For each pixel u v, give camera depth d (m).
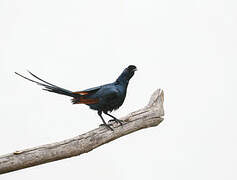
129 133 11.11
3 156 8.98
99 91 10.93
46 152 9.38
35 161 9.24
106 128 10.58
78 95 11.02
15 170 9.14
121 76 11.20
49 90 10.75
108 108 11.09
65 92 10.80
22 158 9.07
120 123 10.75
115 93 10.83
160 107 11.40
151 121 11.23
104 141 10.50
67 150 9.71
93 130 10.43
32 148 9.30
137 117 11.02
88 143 10.12
